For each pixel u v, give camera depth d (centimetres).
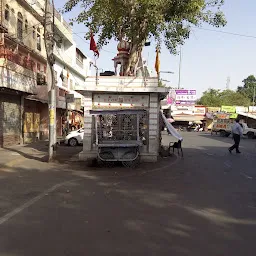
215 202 752
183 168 1288
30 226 564
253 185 963
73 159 1491
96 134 1317
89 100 1488
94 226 565
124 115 1398
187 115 6072
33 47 2352
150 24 1405
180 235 527
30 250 461
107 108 1494
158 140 1698
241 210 688
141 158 1464
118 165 1333
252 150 2122
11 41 1908
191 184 963
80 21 1641
